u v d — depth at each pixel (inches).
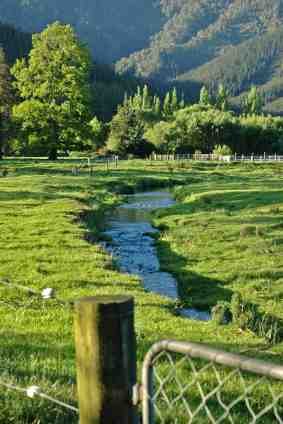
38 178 2192.4
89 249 893.2
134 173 2741.1
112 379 144.2
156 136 4579.2
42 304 552.7
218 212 1374.3
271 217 1243.8
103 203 1707.7
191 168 3277.6
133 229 1255.5
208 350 131.5
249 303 603.8
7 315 508.1
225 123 4702.3
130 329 145.6
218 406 289.9
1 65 3732.8
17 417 244.2
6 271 721.0
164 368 347.9
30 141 3112.7
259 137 4795.8
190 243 1026.7
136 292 648.4
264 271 794.2
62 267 755.4
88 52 3132.4
